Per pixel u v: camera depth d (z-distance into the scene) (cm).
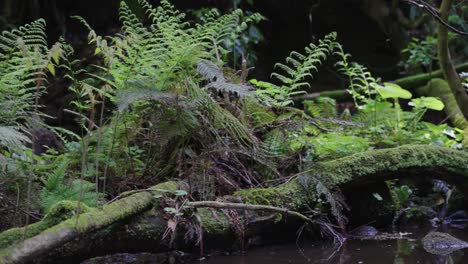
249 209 334
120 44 295
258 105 416
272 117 423
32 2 741
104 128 385
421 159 390
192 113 355
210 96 365
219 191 367
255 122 422
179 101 341
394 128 506
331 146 421
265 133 420
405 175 394
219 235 328
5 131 267
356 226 401
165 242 311
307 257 323
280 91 406
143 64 327
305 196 364
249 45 795
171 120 343
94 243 284
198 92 342
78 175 372
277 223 353
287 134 407
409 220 432
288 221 358
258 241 356
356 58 927
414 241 362
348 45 937
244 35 764
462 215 442
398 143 477
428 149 396
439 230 402
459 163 395
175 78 351
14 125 322
